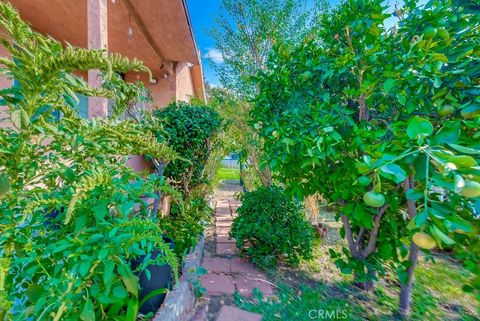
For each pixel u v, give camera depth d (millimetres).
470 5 1852
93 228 1306
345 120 2184
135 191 1586
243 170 6090
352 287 2781
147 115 2395
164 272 2053
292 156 2414
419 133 1111
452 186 918
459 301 2545
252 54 5230
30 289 1178
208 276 2900
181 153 3883
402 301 2355
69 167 1425
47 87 1124
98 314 1457
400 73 1861
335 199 2574
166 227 2797
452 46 1921
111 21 3957
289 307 2348
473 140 1292
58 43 1096
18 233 1229
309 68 2496
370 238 2523
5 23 1002
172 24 4180
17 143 1174
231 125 5168
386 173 1110
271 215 3391
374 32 2160
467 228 958
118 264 1335
